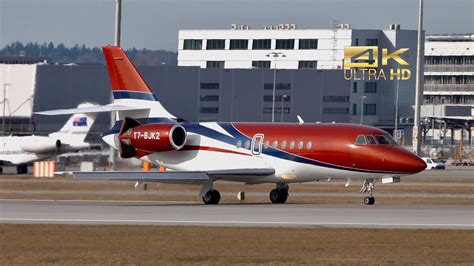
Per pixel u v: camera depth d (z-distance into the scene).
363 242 121.44
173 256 109.56
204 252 112.88
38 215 155.00
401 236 126.69
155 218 150.12
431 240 123.06
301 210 166.25
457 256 109.69
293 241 122.19
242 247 116.94
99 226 137.38
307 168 190.12
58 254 111.50
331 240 123.06
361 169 185.62
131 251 113.75
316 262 104.81
